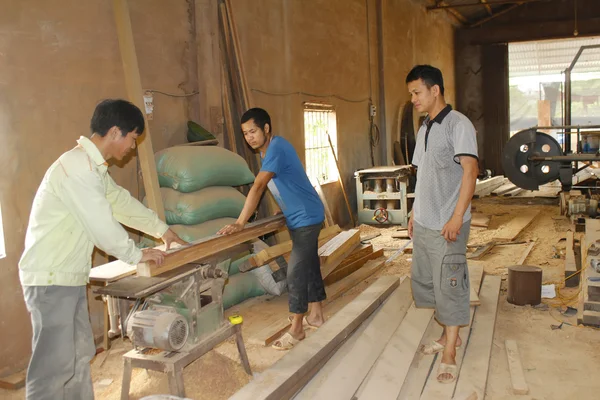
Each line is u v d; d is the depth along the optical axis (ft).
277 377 9.29
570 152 30.35
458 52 54.39
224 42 19.25
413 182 30.17
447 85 51.75
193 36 17.92
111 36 14.65
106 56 14.48
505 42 52.60
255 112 11.72
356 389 9.70
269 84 22.66
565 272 17.01
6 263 11.94
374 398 9.20
